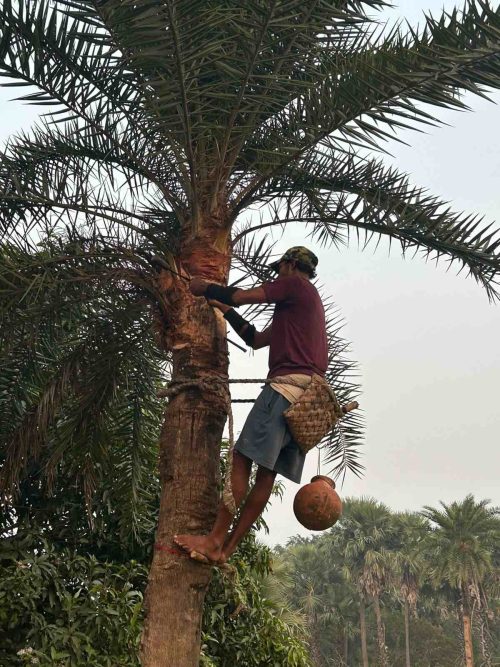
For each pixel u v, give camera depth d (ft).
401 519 367.86
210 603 49.16
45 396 37.63
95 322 37.14
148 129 31.63
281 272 29.53
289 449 27.04
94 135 35.81
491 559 299.17
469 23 25.96
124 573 46.11
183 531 29.25
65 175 34.68
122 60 28.40
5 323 33.55
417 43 27.53
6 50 30.55
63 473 47.26
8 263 31.50
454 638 431.43
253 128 31.73
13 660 41.63
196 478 29.71
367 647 401.29
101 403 38.68
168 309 31.55
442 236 32.35
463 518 281.13
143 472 45.57
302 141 31.55
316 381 26.50
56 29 30.63
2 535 45.73
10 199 34.09
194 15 28.30
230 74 28.73
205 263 31.48
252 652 49.98
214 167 32.27
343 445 41.65
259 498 26.76
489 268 32.83
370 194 35.81
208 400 30.32
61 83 31.86
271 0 26.84
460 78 27.25
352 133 29.76
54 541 47.21
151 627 28.53
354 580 377.71
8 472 39.52
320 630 385.29
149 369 41.91
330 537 386.93
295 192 35.91
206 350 30.83
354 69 29.14
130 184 36.04
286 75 31.86
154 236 32.35
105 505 47.50
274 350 27.48
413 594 363.56
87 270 32.86
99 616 42.91
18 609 41.81
